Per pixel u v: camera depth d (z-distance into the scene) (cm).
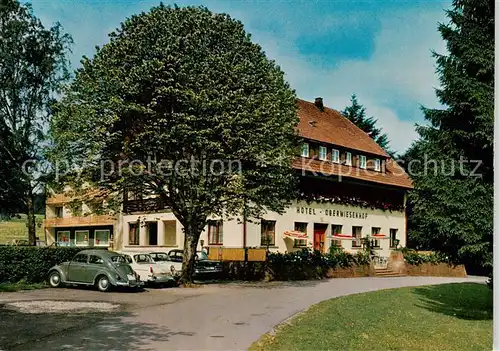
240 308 1644
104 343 1094
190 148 2238
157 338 1151
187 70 2161
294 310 1606
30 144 3519
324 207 3688
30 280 2358
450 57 1514
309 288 2342
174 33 2242
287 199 2553
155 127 2147
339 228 3803
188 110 2166
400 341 1191
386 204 4247
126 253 2428
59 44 3600
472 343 1212
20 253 2355
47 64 3506
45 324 1317
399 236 4356
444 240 1525
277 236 3347
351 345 1115
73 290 2150
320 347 1076
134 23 2331
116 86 2184
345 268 3145
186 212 2403
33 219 3572
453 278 3256
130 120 2230
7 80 3453
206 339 1145
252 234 3219
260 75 2334
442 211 1470
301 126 3791
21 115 3544
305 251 3023
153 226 4003
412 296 2086
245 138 2202
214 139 2205
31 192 3534
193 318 1431
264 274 2808
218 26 2305
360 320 1427
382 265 3547
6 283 2291
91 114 2169
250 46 2386
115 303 1744
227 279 2892
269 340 1135
